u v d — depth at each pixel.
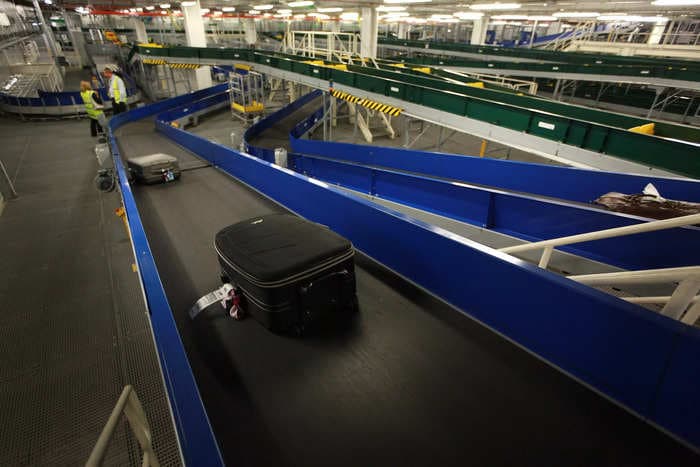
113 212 6.73
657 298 2.52
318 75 13.28
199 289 3.30
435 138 16.09
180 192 5.84
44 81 20.92
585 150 6.31
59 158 10.34
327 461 1.82
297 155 8.55
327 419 2.03
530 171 5.40
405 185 5.46
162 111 16.77
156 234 4.43
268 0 17.97
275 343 2.56
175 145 10.65
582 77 17.09
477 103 8.33
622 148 5.82
